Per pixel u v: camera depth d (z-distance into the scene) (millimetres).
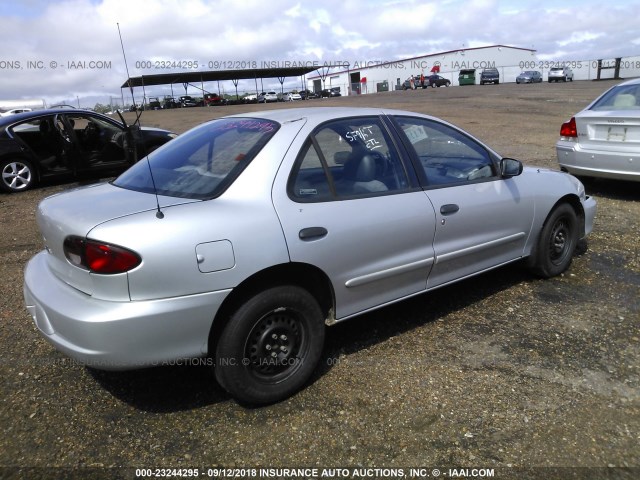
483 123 16562
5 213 7613
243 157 3033
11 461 2570
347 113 3502
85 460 2578
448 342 3641
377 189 3406
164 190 3027
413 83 53250
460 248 3801
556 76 46094
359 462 2555
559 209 4555
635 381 3158
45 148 9461
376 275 3328
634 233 5855
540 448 2627
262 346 2934
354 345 3627
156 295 2559
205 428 2811
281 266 2889
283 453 2621
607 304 4172
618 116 6688
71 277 2748
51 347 3645
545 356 3434
